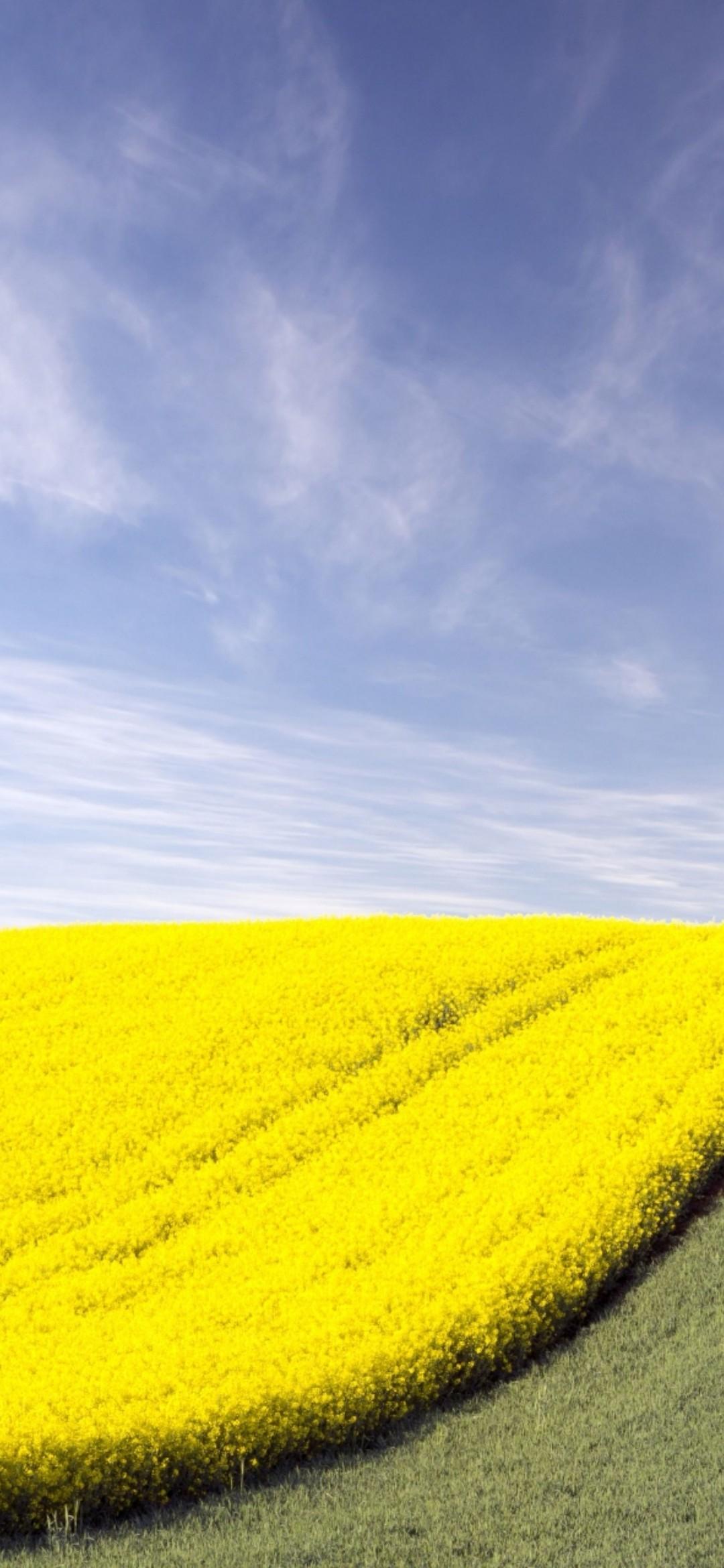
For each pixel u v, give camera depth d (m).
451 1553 8.12
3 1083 21.14
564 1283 12.57
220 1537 8.79
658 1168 15.20
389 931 28.61
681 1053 19.36
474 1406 11.12
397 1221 14.94
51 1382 11.03
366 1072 20.45
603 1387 11.04
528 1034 21.42
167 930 30.83
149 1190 17.09
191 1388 10.68
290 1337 11.73
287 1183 16.78
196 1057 21.61
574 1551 7.99
